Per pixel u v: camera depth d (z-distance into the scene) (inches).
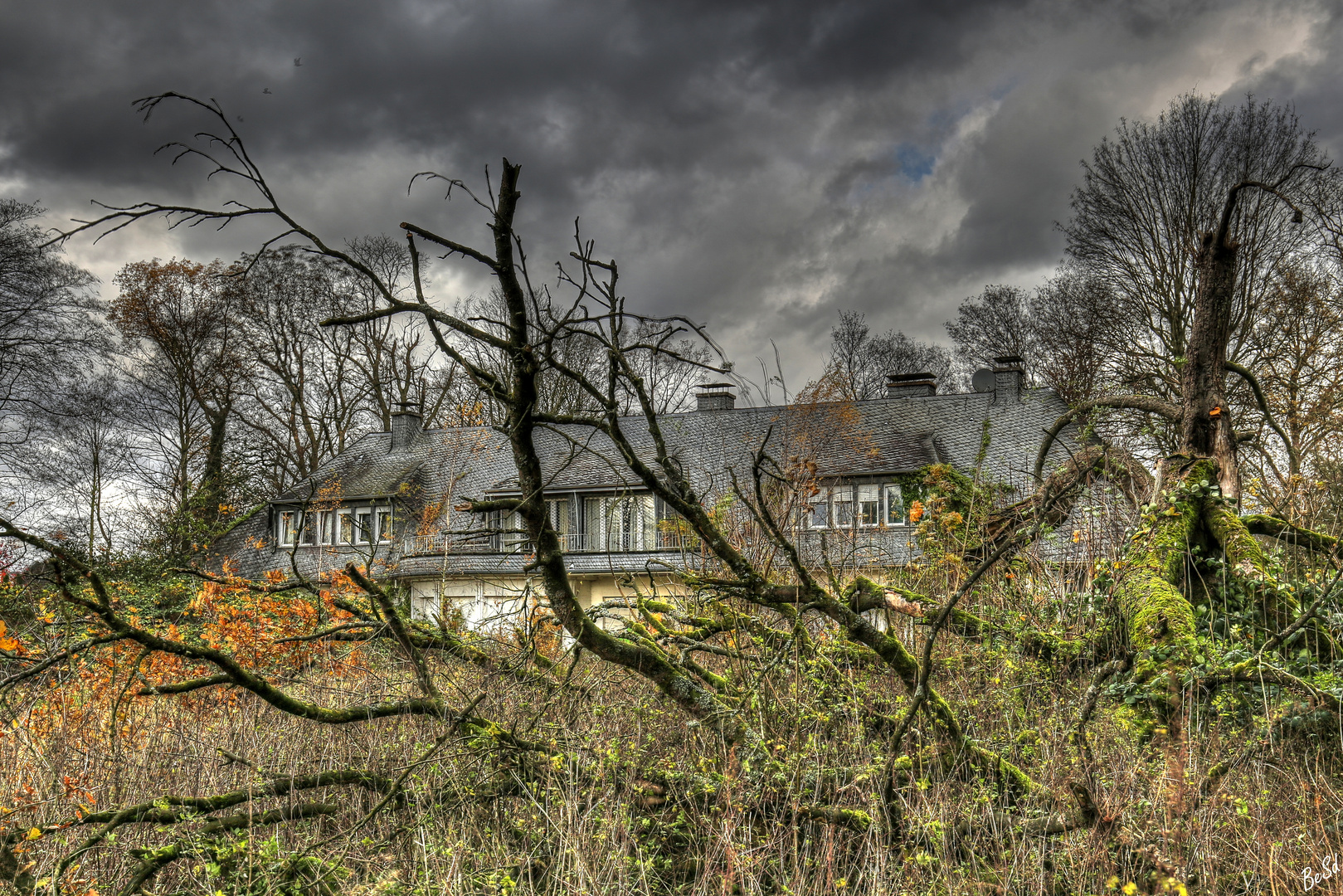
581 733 206.2
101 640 170.4
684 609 269.4
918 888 156.8
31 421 834.8
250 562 901.8
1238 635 222.7
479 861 175.8
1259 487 371.6
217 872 164.2
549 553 200.1
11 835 177.6
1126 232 871.1
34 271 821.2
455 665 227.6
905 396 882.1
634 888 163.3
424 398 1200.2
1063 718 200.2
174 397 1110.4
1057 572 273.4
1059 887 153.6
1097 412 327.3
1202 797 157.1
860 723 197.5
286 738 224.5
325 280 1162.0
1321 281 754.2
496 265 169.0
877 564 332.5
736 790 178.5
